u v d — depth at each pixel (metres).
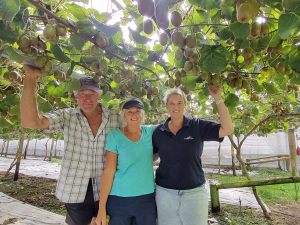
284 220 3.45
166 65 2.21
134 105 1.89
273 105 3.57
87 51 1.69
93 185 2.06
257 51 1.42
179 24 1.20
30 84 1.64
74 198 2.01
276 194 4.92
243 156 10.72
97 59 1.76
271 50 1.38
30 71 1.58
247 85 1.68
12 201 4.33
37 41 1.20
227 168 9.82
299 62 1.26
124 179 1.83
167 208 1.80
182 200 1.78
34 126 1.85
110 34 1.19
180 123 1.97
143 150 1.88
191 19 1.45
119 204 1.80
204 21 1.45
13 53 1.18
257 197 3.62
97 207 2.09
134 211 1.79
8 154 20.38
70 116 2.12
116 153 1.91
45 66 1.38
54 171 8.84
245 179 6.88
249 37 1.21
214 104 2.08
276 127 5.30
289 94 2.64
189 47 1.34
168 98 1.97
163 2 1.07
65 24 1.15
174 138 1.87
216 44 1.36
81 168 2.05
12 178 7.10
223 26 1.39
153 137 1.99
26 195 5.06
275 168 9.69
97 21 1.20
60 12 1.26
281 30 0.96
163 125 1.99
